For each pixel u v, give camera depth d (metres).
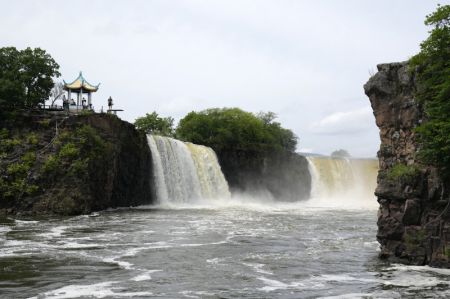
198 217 51.91
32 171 53.66
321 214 61.97
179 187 73.12
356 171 104.62
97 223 44.19
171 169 72.38
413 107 29.53
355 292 21.41
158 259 27.86
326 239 37.25
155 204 68.56
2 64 65.50
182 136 96.50
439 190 27.11
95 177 56.47
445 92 27.12
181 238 36.03
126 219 47.91
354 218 55.91
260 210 66.88
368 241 36.41
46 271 24.25
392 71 31.09
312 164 105.50
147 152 67.50
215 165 82.69
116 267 25.48
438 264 26.52
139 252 29.91
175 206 68.06
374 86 31.45
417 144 29.09
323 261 28.25
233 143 94.12
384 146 31.16
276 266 26.70
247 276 24.19
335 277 24.28
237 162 93.12
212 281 23.02
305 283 22.95
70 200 52.12
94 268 25.14
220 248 32.06
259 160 96.19
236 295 20.66
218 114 100.25
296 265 27.03
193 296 20.38
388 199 29.31
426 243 27.17
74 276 23.34
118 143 61.09
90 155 56.19
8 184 52.81
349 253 31.00
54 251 29.62
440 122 26.61
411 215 27.89
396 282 23.28
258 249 32.06
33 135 57.78
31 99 65.69
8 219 47.06
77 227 41.19
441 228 26.73
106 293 20.56
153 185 68.56
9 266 25.28
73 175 53.72
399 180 28.56
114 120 61.38
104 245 32.16
